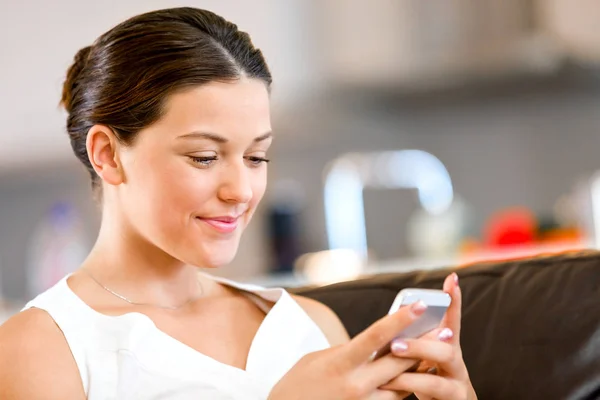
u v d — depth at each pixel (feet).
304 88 27.63
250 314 7.11
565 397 6.67
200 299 6.92
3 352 5.99
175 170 5.95
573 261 7.31
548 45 23.97
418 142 32.27
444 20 24.90
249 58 6.15
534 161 30.63
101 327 6.20
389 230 32.58
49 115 30.17
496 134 31.09
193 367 6.22
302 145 34.06
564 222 22.90
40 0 28.25
